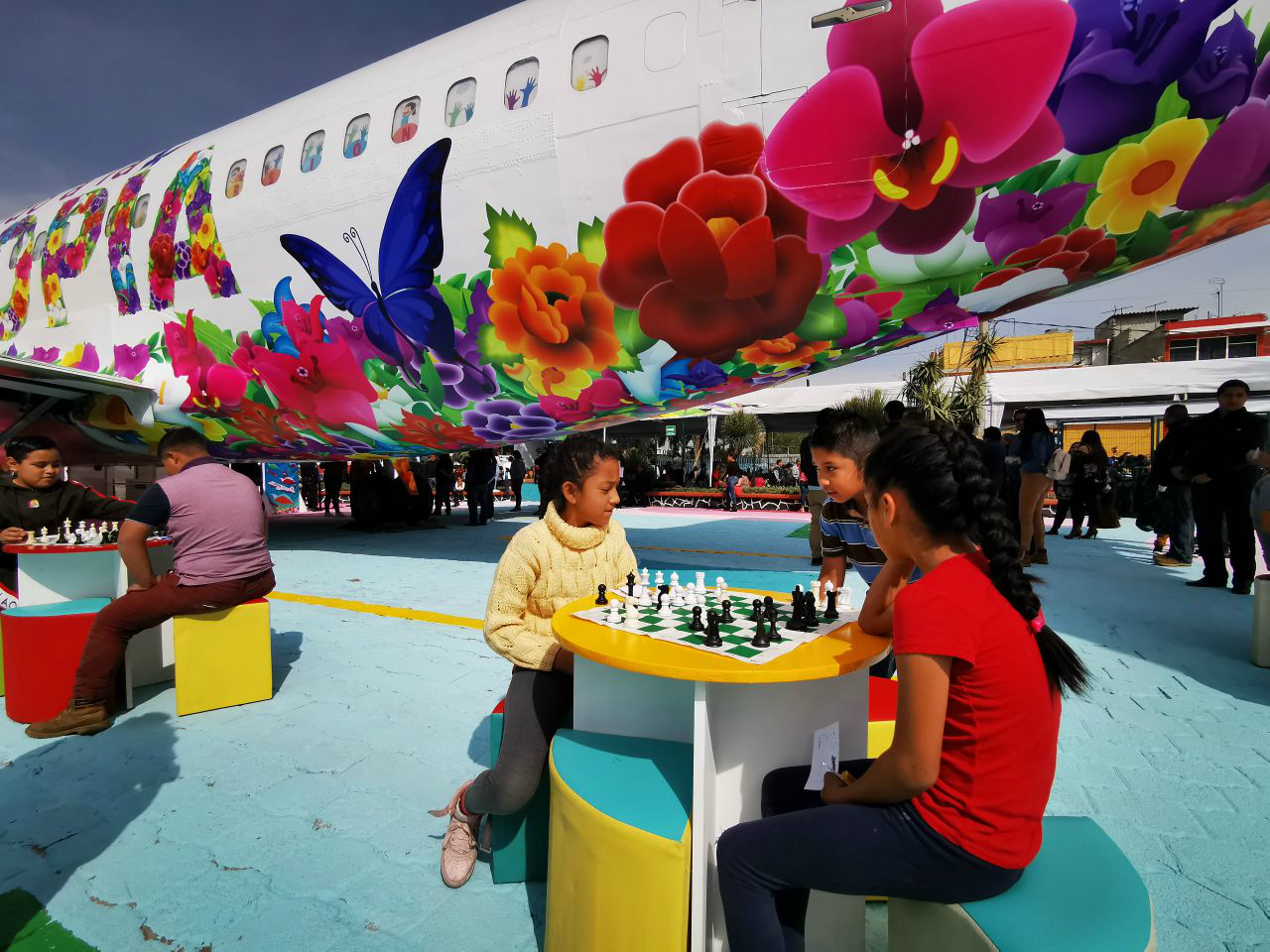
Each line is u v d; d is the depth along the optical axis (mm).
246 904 1850
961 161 3656
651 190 4422
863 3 3650
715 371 5160
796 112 3912
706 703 1362
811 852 1211
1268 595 3773
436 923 1773
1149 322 41688
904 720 1138
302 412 7109
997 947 1020
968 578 1188
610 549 2180
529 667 1903
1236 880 1932
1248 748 2801
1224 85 3238
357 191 5641
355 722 3117
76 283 8180
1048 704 1146
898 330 4676
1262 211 3760
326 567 7543
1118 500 13398
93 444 9125
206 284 6840
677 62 4266
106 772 2623
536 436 6863
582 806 1414
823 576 2752
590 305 4938
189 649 3158
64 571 3553
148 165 7707
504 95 4965
